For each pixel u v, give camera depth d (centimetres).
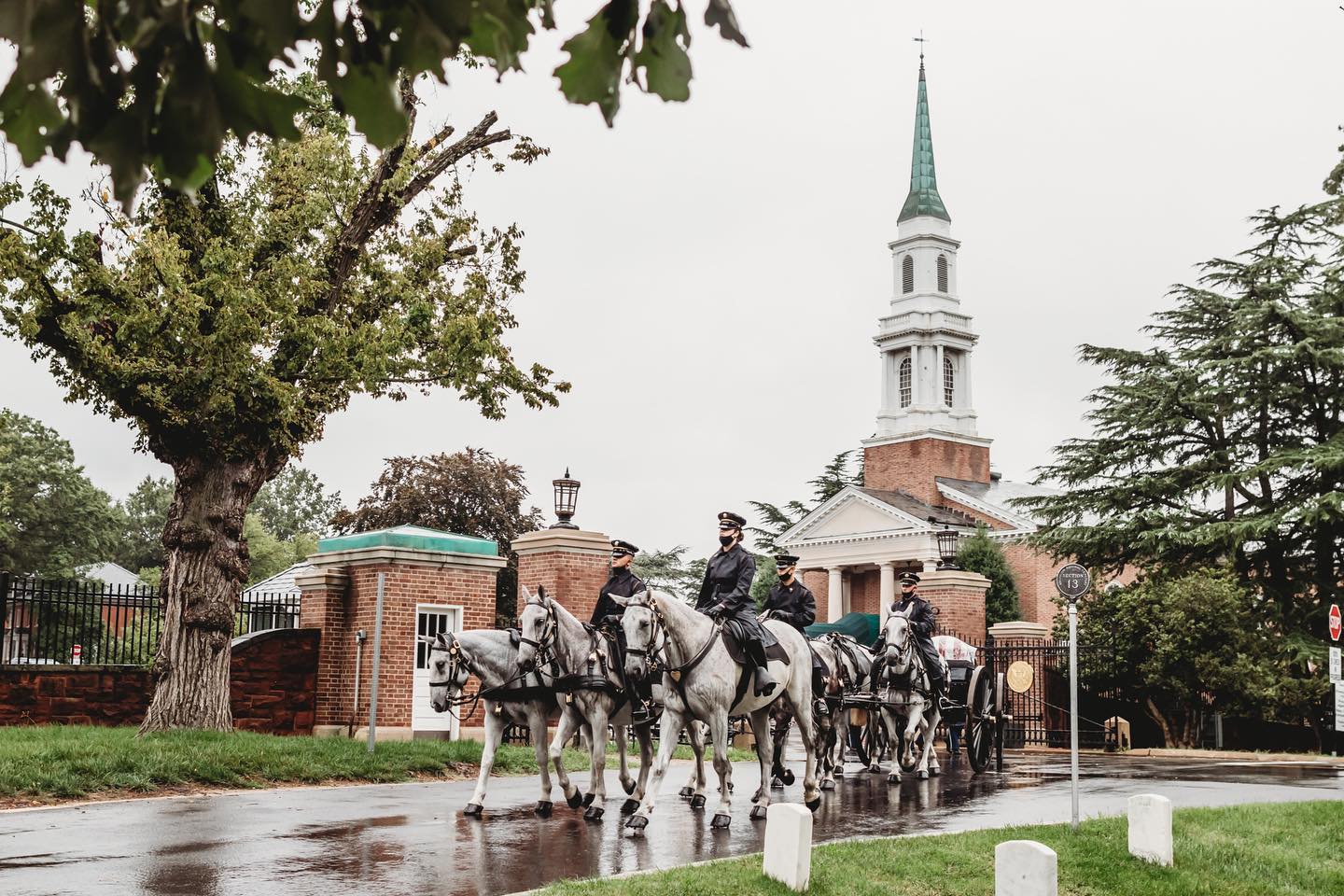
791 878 994
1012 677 2939
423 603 2322
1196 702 3922
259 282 1939
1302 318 3806
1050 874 879
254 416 1977
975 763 2248
